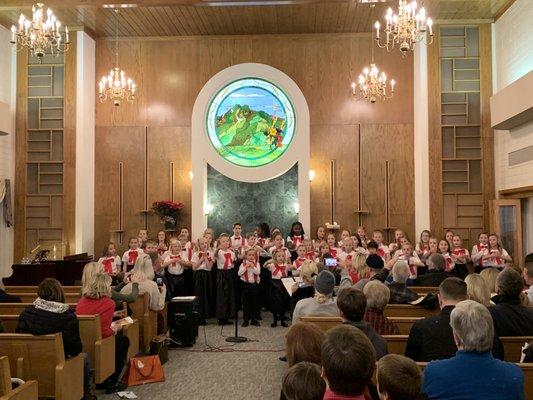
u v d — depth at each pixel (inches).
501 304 152.9
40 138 466.3
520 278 154.9
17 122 465.1
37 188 465.4
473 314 93.2
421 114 453.1
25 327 163.5
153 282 257.8
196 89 486.0
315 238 473.1
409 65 476.4
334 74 481.7
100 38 486.0
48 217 462.9
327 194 476.4
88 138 472.7
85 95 466.3
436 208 443.8
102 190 483.2
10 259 456.8
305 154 470.9
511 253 415.8
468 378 90.3
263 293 375.6
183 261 346.6
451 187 448.5
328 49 482.3
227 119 482.9
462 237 443.8
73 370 168.6
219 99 483.8
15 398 126.6
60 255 454.6
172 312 278.2
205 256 341.4
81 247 457.1
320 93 481.4
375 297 159.9
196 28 469.1
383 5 415.2
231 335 305.0
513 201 416.5
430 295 191.5
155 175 484.4
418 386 78.7
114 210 482.3
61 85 466.9
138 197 484.1
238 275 343.0
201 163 474.3
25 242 460.4
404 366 79.6
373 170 475.2
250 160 480.7
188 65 486.6
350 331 84.3
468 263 395.2
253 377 222.5
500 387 89.0
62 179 463.5
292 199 475.5
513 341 146.8
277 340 291.3
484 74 445.1
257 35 484.1
